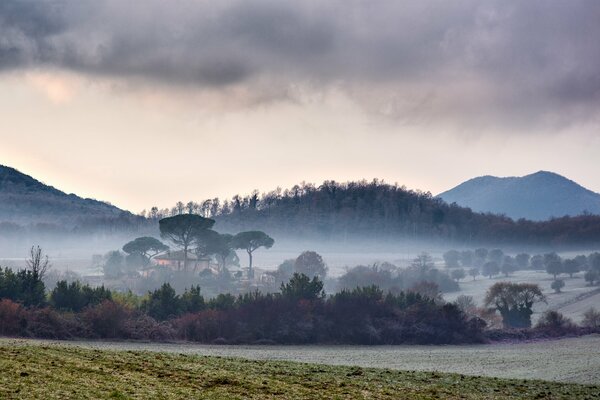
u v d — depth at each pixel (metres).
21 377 55.19
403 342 191.75
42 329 153.25
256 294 197.62
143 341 162.75
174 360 75.56
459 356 153.75
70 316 165.62
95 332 161.38
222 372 69.25
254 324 180.88
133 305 184.00
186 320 175.75
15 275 190.75
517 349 178.88
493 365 132.38
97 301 181.00
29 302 176.00
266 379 68.06
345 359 140.62
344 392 65.19
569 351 171.50
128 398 52.78
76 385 54.94
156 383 59.91
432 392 70.50
